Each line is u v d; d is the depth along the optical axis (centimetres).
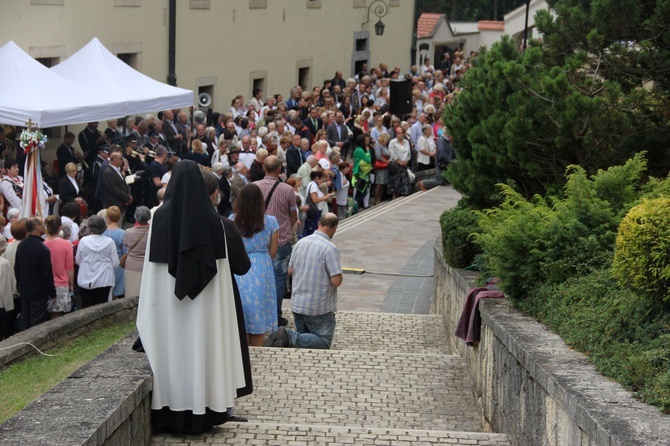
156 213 586
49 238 1203
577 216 729
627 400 477
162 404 591
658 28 984
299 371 851
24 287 1161
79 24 2117
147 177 1752
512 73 987
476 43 4734
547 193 999
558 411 516
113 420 501
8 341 983
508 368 646
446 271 1113
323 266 985
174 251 577
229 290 600
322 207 1762
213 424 604
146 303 586
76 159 1797
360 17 3478
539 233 725
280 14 2945
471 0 6191
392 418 744
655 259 525
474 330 782
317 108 2417
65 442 454
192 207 576
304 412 750
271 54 2922
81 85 1773
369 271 1536
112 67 1831
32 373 912
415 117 2588
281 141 1980
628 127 998
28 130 1492
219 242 584
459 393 810
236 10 2711
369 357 895
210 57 2616
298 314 995
